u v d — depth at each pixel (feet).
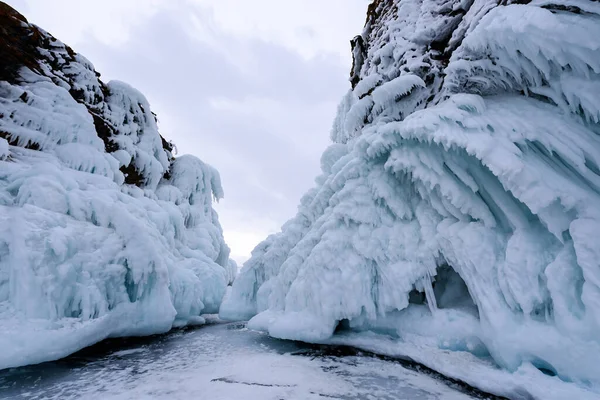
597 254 10.48
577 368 9.96
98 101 33.96
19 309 14.66
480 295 13.57
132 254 20.16
